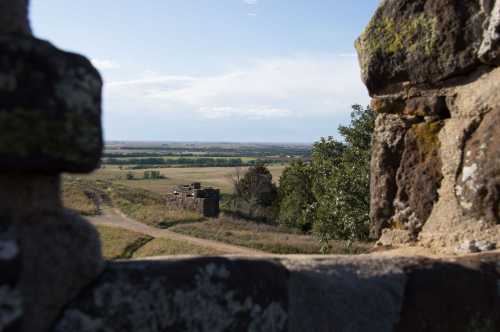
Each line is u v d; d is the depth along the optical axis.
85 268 1.37
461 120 2.78
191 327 1.49
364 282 1.85
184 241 23.00
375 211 3.13
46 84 1.26
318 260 1.90
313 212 17.70
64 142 1.29
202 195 31.52
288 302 1.71
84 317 1.34
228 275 1.58
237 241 22.94
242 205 33.56
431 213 2.87
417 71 2.90
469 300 2.08
